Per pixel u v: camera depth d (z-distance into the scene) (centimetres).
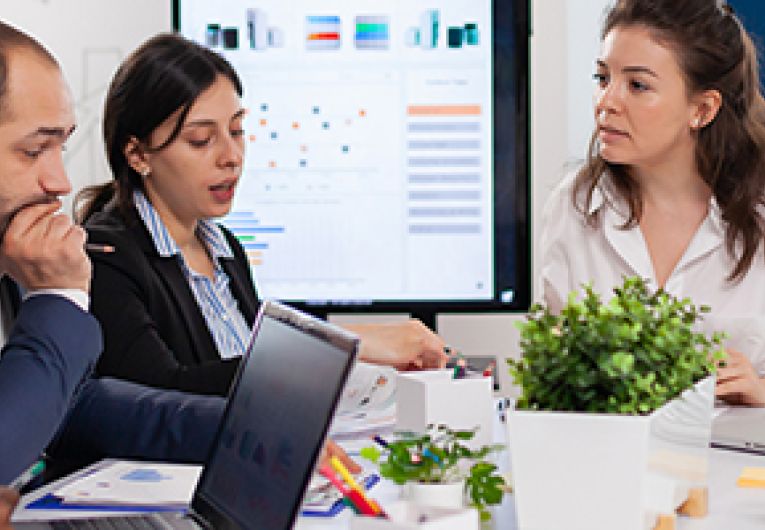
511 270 255
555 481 104
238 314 208
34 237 137
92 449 152
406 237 256
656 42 188
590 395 105
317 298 259
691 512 121
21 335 133
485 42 251
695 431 119
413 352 182
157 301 184
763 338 196
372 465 148
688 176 207
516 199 253
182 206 193
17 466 125
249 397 117
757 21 297
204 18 256
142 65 187
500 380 284
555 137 294
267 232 258
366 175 255
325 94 254
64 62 275
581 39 297
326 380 99
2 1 255
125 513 125
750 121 199
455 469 122
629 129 193
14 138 132
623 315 111
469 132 253
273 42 254
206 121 187
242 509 108
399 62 253
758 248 205
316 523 121
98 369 175
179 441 148
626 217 213
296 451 100
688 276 210
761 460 149
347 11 253
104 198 201
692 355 120
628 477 102
